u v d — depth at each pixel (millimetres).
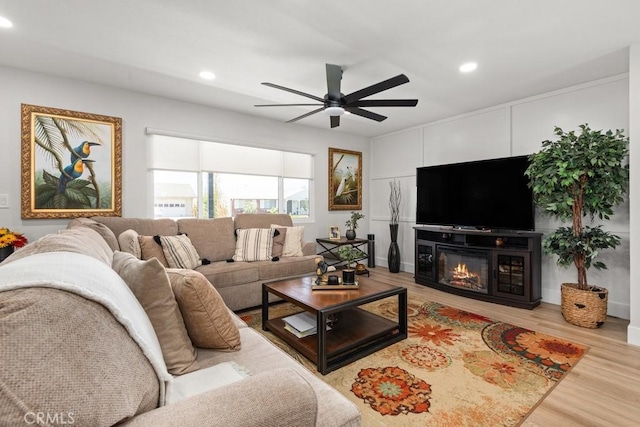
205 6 1948
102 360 631
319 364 1996
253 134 4332
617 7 1954
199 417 637
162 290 1184
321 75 2996
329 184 5230
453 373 2014
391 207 5355
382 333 2375
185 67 2828
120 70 2891
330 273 2961
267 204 4613
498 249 3420
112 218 3107
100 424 585
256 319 2988
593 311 2705
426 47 2461
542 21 2107
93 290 702
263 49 2494
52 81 2977
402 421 1572
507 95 3564
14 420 506
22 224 2867
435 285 4016
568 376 1974
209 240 3588
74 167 3082
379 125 4922
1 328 543
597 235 2744
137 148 3449
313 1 1902
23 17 2057
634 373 2004
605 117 3074
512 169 3477
